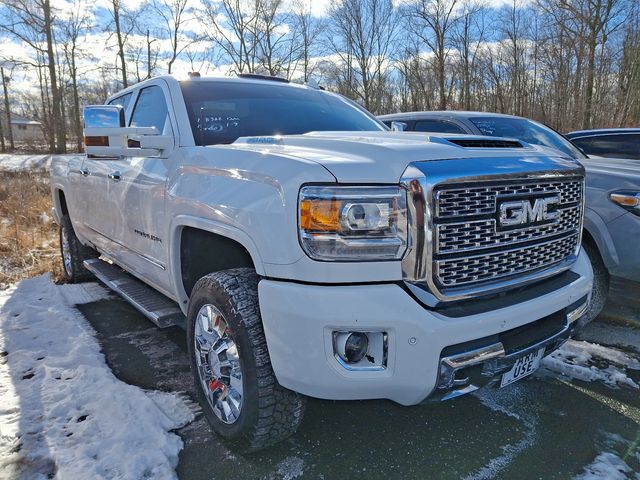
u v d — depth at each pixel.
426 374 1.90
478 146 2.41
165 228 2.85
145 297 3.47
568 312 2.41
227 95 3.35
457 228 1.96
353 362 1.92
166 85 3.31
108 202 3.84
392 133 2.76
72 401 2.76
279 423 2.19
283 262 1.95
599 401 2.86
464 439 2.49
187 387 3.01
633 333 3.89
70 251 5.21
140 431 2.47
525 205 2.17
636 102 22.98
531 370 2.38
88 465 2.21
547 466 2.27
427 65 33.53
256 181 2.12
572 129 25.17
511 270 2.16
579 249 2.64
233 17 32.81
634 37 23.39
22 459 2.28
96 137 2.92
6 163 25.12
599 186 3.70
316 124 3.43
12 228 7.54
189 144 2.88
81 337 3.68
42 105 45.00
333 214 1.86
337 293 1.85
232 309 2.17
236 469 2.26
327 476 2.21
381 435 2.52
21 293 4.82
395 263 1.89
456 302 2.01
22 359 3.30
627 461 2.31
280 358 1.97
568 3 24.86
